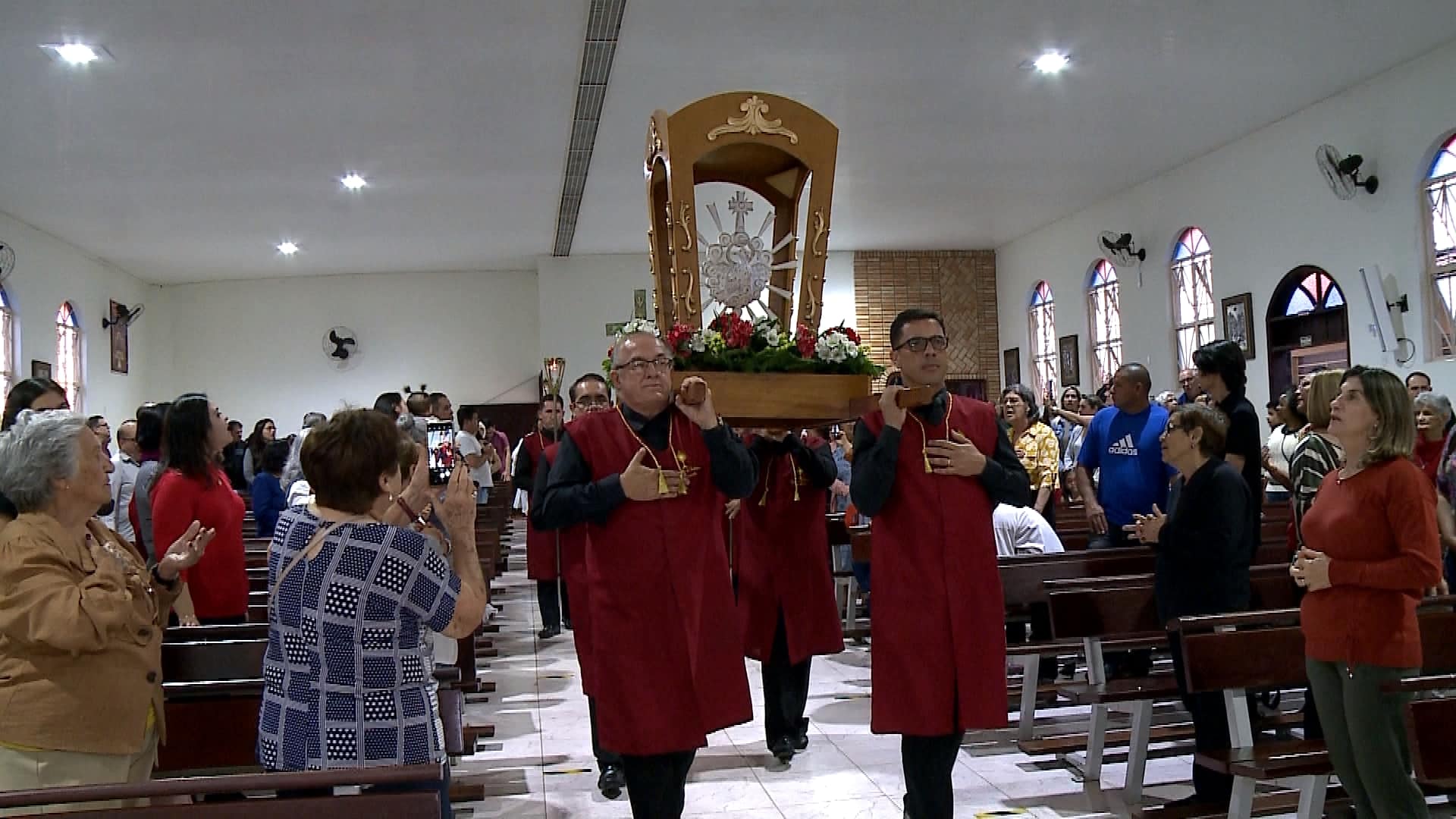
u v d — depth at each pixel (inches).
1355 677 117.1
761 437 169.6
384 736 86.8
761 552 171.8
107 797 75.0
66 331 603.8
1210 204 490.6
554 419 273.6
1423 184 377.4
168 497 146.3
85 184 469.7
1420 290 378.0
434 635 166.6
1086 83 387.2
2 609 94.7
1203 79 386.3
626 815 154.6
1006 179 524.4
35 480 97.8
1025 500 126.5
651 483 115.3
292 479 281.0
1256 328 462.6
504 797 163.8
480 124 410.0
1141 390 211.6
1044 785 163.3
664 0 305.9
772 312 148.9
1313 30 344.8
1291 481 189.5
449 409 396.5
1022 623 221.9
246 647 132.3
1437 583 113.6
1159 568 157.8
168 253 632.4
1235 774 128.3
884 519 123.9
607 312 692.1
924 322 124.8
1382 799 116.6
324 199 517.3
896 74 370.9
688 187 134.3
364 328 753.0
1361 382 118.1
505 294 761.6
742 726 201.8
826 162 141.4
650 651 116.4
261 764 89.7
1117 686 156.8
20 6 293.0
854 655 267.6
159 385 735.1
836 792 161.3
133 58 331.0
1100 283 598.5
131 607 98.9
